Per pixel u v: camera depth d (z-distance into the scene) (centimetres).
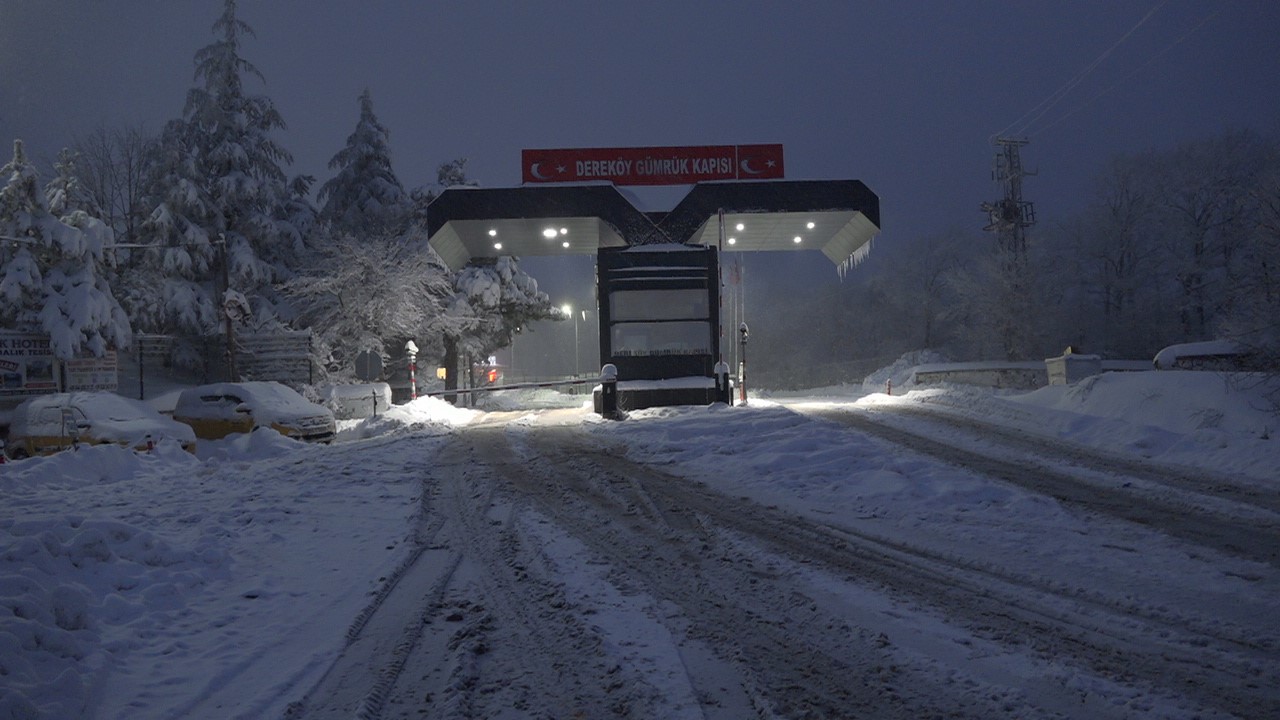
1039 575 646
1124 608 563
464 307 4025
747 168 2508
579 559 714
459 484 1137
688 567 684
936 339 6291
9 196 2334
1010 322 4491
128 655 483
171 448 1518
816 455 1236
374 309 3494
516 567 693
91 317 2372
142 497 1063
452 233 2741
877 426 1755
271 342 2955
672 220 2422
